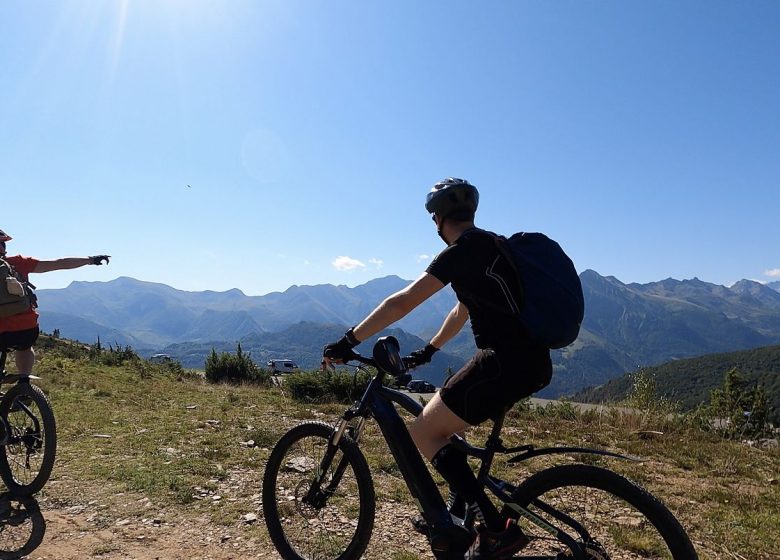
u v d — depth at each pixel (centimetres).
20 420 496
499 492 283
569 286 266
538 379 272
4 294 459
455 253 273
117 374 1456
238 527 416
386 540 405
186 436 693
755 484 633
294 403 1068
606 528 350
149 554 369
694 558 245
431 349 353
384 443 680
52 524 409
